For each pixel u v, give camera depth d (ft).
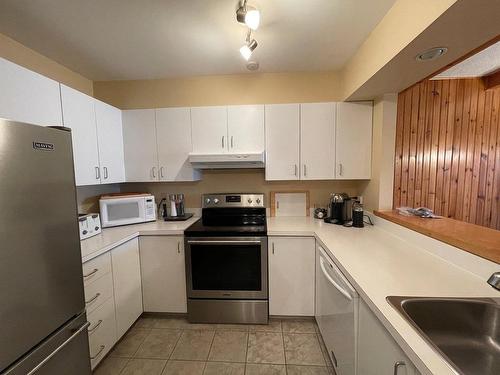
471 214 8.41
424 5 3.59
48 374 3.37
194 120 7.70
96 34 5.51
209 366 5.58
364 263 4.40
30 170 3.07
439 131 8.17
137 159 7.92
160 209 8.93
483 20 3.35
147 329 6.90
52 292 3.41
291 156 7.58
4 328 2.77
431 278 3.79
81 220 6.07
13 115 4.28
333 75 7.98
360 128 7.37
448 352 3.00
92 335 5.23
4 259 2.75
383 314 2.85
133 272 6.81
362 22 5.09
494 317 3.05
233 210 8.46
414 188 8.28
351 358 4.01
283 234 6.73
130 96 8.53
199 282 6.95
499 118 8.13
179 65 7.32
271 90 8.18
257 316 6.97
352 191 8.51
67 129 3.70
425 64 4.83
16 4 4.42
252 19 4.35
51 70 6.81
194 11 4.73
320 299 6.22
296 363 5.62
